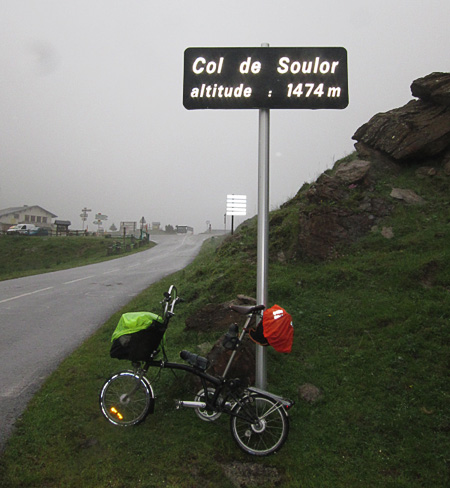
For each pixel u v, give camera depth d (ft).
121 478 10.09
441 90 30.66
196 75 14.71
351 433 11.64
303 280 21.56
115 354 12.14
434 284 18.76
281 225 28.63
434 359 14.01
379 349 15.07
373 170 30.73
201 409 12.25
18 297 38.22
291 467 10.54
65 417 12.91
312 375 14.34
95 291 41.88
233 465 10.71
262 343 11.76
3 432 12.19
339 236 24.63
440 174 29.27
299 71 14.42
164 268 67.82
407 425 11.62
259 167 14.17
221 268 28.12
